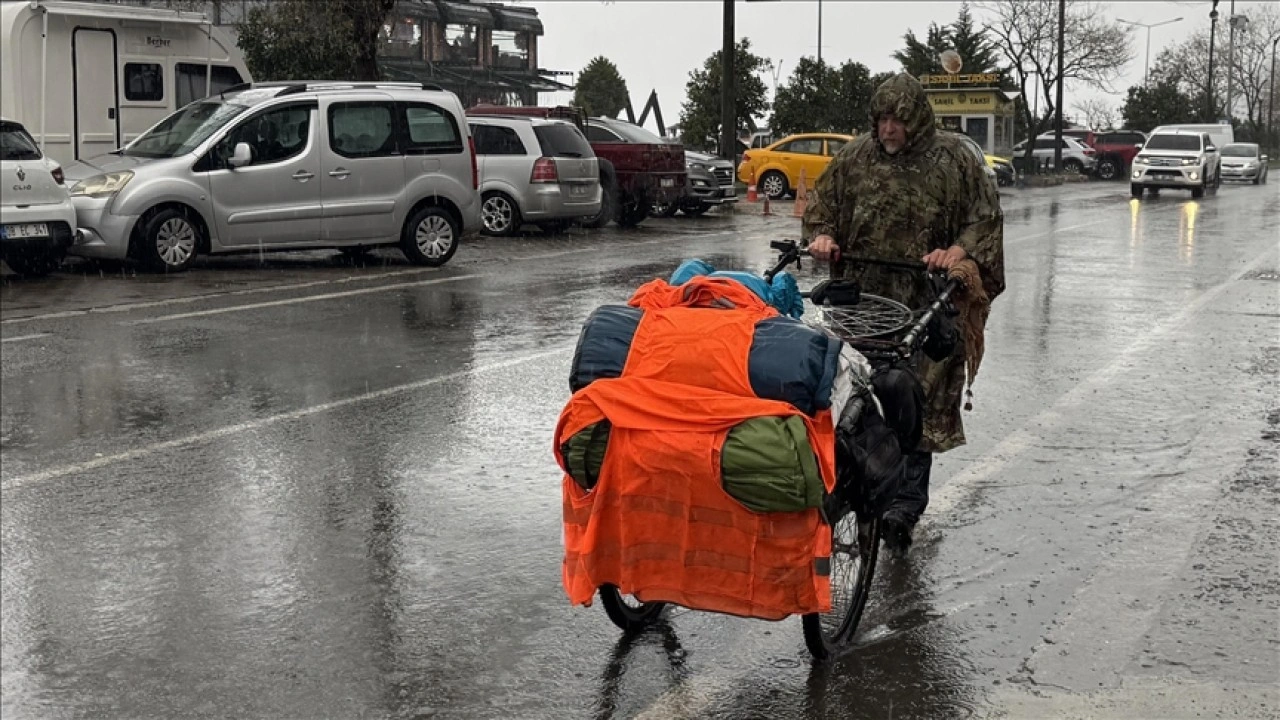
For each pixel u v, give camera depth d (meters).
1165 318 12.14
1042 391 8.92
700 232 21.66
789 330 4.11
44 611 5.09
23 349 10.09
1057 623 4.96
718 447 3.99
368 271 15.29
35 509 6.30
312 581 5.40
